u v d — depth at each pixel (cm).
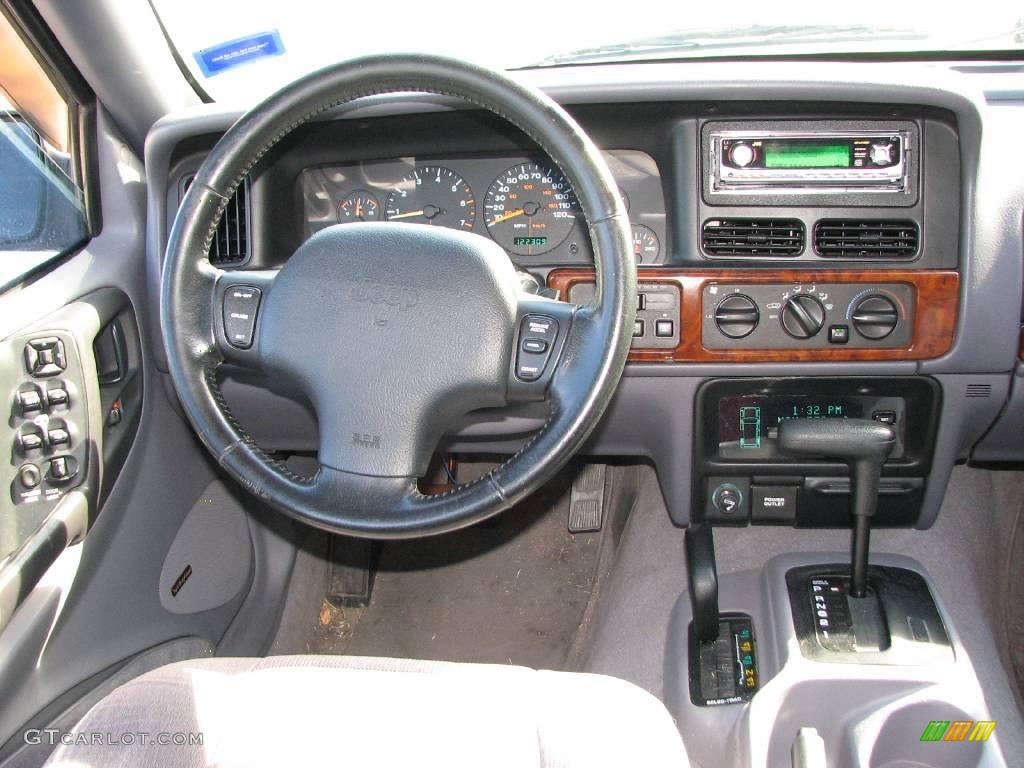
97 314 165
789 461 189
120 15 167
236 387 187
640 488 246
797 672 163
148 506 182
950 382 179
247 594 218
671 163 173
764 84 162
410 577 254
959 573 197
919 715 159
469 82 119
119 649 171
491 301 120
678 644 191
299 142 177
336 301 123
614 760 111
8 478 141
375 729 113
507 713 117
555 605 243
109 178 183
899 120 167
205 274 129
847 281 172
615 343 116
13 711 143
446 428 127
